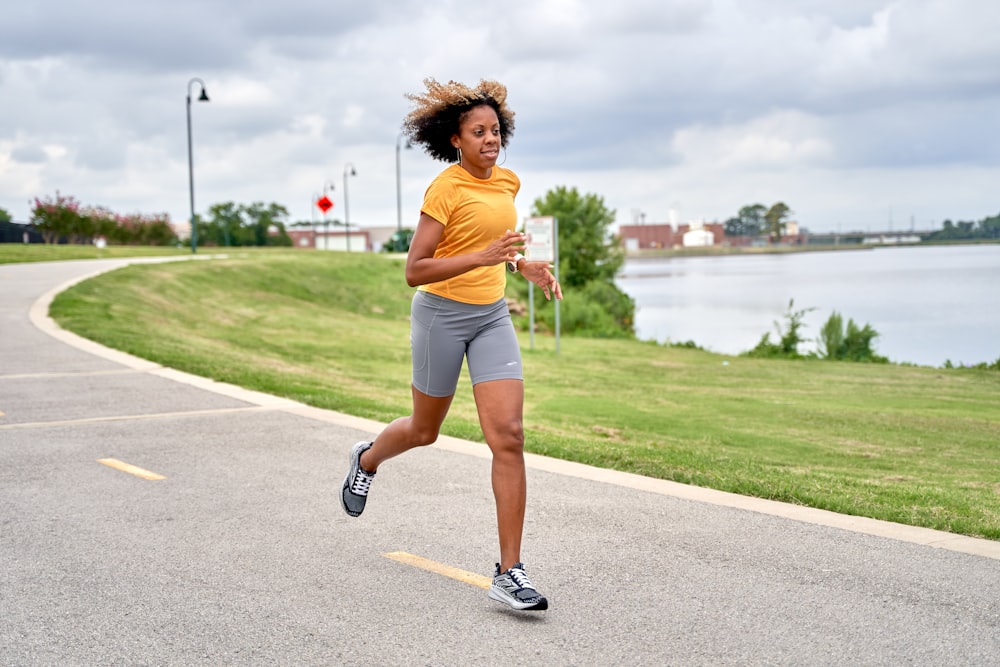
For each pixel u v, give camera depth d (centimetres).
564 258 6406
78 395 1117
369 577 495
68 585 487
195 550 544
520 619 434
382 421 988
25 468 757
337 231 13100
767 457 1123
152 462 777
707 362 2808
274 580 491
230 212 10769
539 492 670
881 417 1662
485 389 457
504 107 473
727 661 383
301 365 1956
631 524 586
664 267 17538
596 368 2514
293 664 388
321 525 593
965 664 378
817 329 4725
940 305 5988
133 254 4828
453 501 648
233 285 3694
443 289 459
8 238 5794
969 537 552
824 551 526
